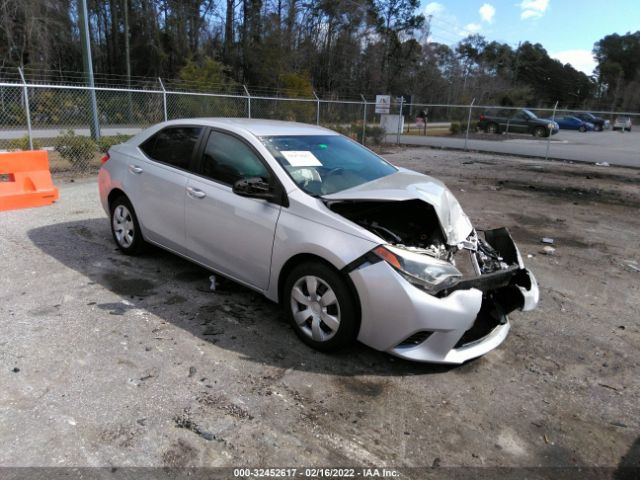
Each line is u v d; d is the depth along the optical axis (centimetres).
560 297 480
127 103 1448
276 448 254
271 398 294
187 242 435
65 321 371
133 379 304
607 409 305
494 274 339
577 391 323
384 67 5581
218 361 330
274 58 3906
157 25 3859
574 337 398
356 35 5094
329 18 4788
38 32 2706
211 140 424
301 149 406
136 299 416
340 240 322
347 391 306
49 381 297
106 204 530
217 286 450
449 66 6769
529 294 357
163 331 365
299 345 356
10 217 652
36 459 236
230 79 3369
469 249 360
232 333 368
